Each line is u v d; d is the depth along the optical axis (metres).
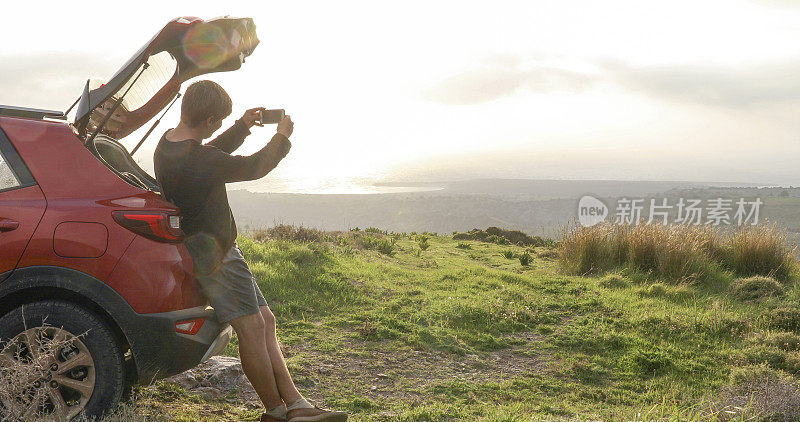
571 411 5.80
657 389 6.77
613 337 8.48
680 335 8.76
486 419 4.89
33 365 3.12
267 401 3.39
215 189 3.28
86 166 3.40
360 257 14.84
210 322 3.38
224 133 3.67
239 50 3.81
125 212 3.27
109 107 3.96
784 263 14.00
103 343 3.22
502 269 16.77
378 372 6.61
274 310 8.84
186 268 3.32
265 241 15.66
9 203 3.23
